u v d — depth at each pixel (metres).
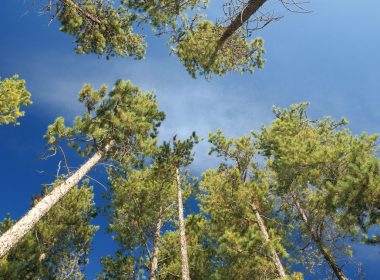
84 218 16.88
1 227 13.98
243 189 14.43
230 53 11.03
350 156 10.25
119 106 13.48
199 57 10.96
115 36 13.56
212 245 15.28
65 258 15.47
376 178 8.45
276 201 15.00
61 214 15.82
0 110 11.98
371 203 8.61
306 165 11.23
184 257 13.09
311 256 13.89
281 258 13.12
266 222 14.75
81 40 13.45
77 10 12.32
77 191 16.78
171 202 16.34
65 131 11.47
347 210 9.19
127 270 14.90
